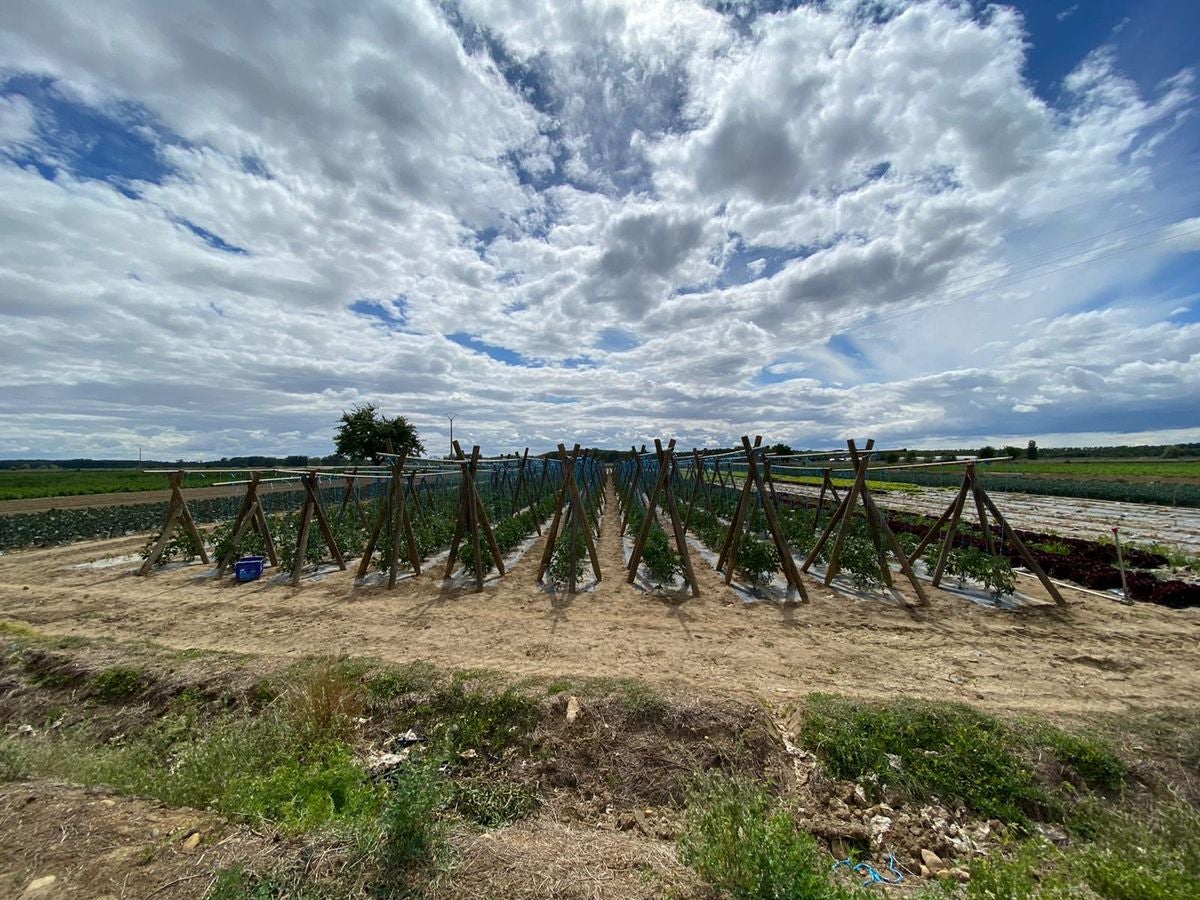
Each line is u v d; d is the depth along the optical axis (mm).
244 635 6996
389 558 10758
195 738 4672
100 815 3104
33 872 2617
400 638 6812
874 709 4512
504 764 4227
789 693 5109
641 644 6555
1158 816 3414
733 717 4367
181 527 12047
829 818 3564
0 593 9273
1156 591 8414
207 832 2957
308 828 3039
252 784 3494
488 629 7188
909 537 11688
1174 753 4004
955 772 3877
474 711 4676
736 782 3600
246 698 5117
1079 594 8867
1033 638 6836
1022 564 10508
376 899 2490
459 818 3463
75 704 5359
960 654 6262
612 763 4121
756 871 2549
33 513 19609
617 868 2803
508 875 2688
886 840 3422
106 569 11188
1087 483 28953
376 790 3766
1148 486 26391
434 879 2623
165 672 5516
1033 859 2885
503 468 20359
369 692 4992
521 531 13758
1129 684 5422
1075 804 3662
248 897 2439
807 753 4227
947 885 2781
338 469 10742
